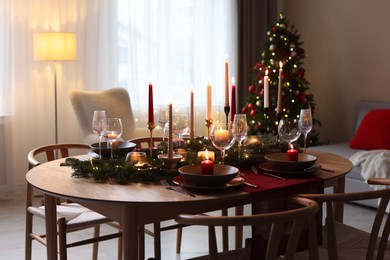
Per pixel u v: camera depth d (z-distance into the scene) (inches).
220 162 98.6
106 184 89.0
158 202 77.9
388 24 218.4
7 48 188.9
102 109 183.3
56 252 102.0
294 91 216.5
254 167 101.1
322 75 246.2
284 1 257.0
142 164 95.8
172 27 222.5
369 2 224.5
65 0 198.2
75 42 184.7
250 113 217.3
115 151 104.8
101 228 161.9
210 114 111.6
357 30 230.1
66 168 102.2
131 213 79.5
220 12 235.9
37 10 193.2
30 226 118.2
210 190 83.8
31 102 196.1
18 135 195.6
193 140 110.8
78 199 80.7
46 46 179.2
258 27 245.4
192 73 229.1
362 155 181.0
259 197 84.5
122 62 212.5
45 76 197.3
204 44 231.8
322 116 248.4
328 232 80.9
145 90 217.5
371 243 84.7
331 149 201.8
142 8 214.1
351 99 235.1
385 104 213.2
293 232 71.6
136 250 80.5
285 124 104.7
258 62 246.2
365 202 179.5
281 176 95.3
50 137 200.7
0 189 191.2
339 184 106.7
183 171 89.1
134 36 211.8
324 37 243.3
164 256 141.3
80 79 203.8
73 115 203.8
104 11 205.9
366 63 227.9
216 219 67.2
